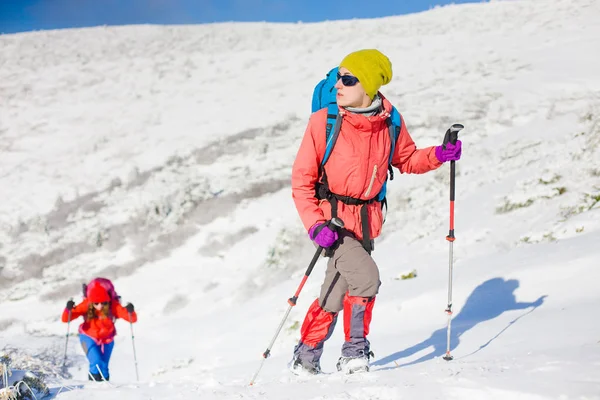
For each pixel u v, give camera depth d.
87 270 16.38
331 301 4.38
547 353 3.49
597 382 2.74
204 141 23.28
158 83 32.31
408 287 8.60
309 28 42.53
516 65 25.88
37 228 18.70
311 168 4.18
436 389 3.00
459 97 22.61
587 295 5.93
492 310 6.54
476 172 15.12
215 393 3.79
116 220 18.50
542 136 15.84
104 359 7.91
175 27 45.31
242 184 19.08
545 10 35.72
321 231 4.07
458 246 10.28
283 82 30.31
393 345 6.14
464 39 33.12
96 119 27.84
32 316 14.52
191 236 17.00
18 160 24.34
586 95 19.38
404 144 4.47
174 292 14.48
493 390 2.85
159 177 20.70
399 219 14.02
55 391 4.38
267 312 10.77
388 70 4.14
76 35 43.06
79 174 22.34
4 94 31.94
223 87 30.62
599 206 9.26
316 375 4.29
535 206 10.69
